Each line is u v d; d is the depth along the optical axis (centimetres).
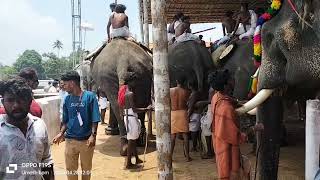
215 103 434
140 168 728
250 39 822
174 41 1009
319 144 364
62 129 529
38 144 317
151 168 727
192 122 850
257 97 398
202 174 671
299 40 349
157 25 456
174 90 772
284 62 383
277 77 383
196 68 881
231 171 421
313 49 335
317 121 364
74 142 515
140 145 916
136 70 827
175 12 1342
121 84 796
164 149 458
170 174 462
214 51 957
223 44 932
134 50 856
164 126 458
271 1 408
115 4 927
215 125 431
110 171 718
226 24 966
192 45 911
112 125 1133
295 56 353
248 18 867
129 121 722
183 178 652
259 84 401
